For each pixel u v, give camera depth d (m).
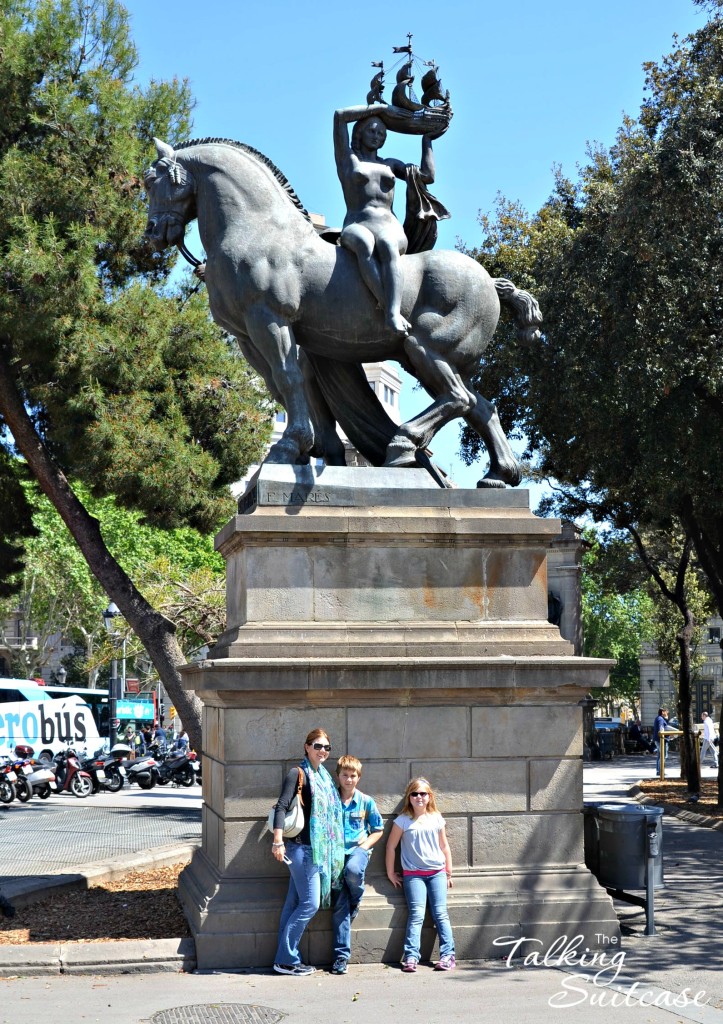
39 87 16.61
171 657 16.34
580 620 37.62
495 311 9.28
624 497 23.45
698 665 53.59
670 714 71.44
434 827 7.75
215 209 8.92
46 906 9.90
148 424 16.72
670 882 11.39
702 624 44.62
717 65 17.95
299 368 8.77
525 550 8.60
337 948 7.55
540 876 8.12
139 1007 6.66
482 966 7.68
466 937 7.86
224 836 7.81
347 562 8.32
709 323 17.89
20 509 20.34
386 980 7.31
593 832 9.11
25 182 15.78
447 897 7.86
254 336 8.77
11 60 16.03
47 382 16.62
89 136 16.31
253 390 18.88
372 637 8.18
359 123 9.31
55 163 16.25
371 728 8.07
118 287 18.19
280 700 7.93
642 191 17.41
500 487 8.96
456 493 8.62
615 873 8.73
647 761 42.31
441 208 9.49
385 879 7.93
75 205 16.06
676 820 19.12
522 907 7.96
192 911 8.12
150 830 17.58
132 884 11.16
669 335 17.45
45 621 53.38
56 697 39.34
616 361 18.27
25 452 16.64
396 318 8.71
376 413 9.69
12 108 16.30
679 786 25.73
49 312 15.37
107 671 61.81
